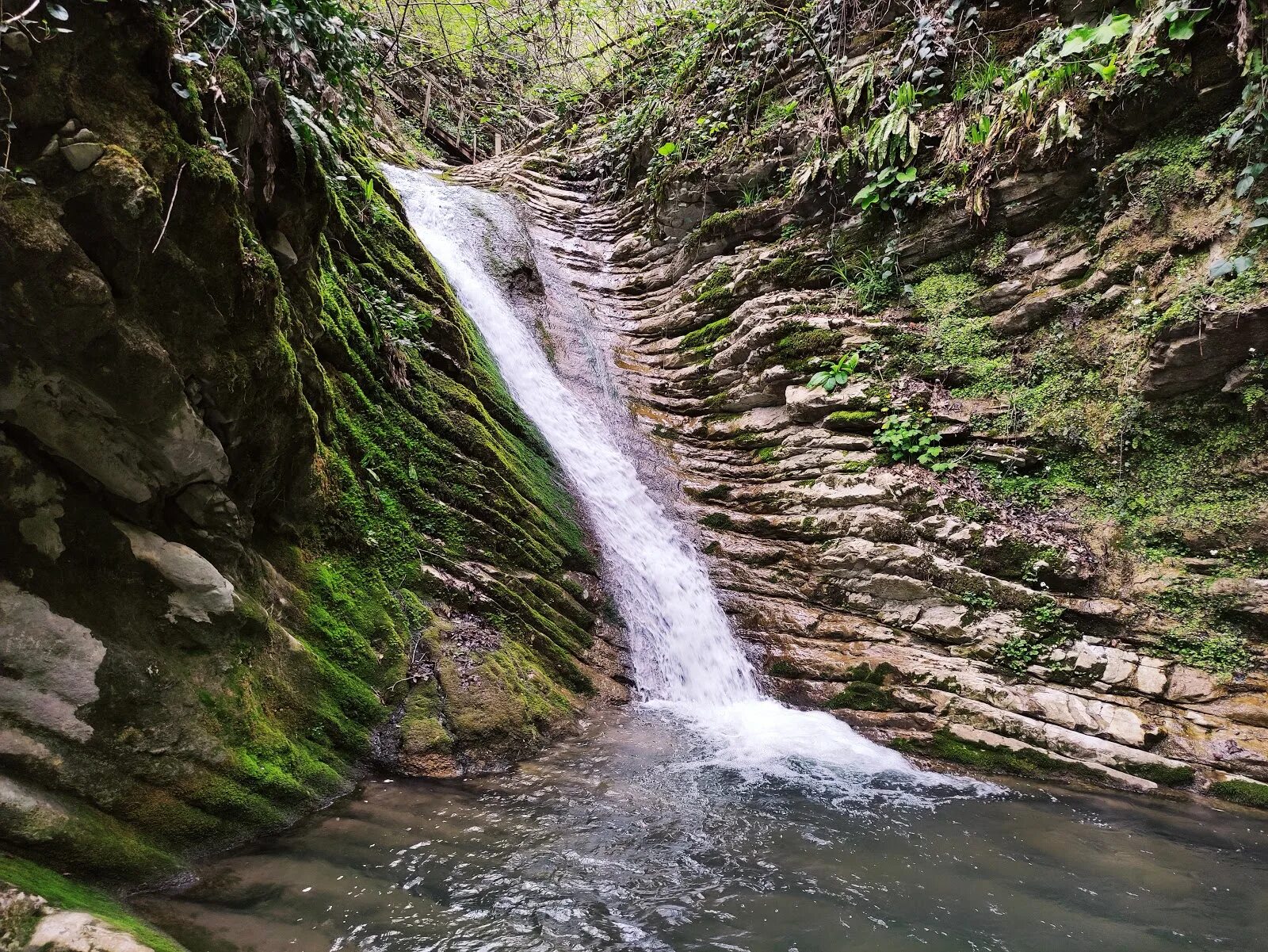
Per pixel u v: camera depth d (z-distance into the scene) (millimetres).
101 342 2738
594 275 12000
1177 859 3953
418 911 2941
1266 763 4820
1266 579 5363
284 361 3621
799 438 7848
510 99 19125
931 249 8055
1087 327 6664
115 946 2217
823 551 6910
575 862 3463
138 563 3143
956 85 8281
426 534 5344
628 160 13641
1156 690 5375
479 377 6988
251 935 2635
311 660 4004
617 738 5059
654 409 9352
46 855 2598
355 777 3928
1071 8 7484
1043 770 5168
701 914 3143
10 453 2771
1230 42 5828
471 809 3857
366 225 6375
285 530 4238
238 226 3113
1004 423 6965
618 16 16484
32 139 2484
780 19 11117
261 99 3539
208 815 3146
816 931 3070
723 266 10109
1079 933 3182
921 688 5844
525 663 5125
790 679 6223
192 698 3230
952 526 6453
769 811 4266
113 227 2635
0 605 2717
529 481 6520
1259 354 5500
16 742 2652
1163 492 5988
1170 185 6203
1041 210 7266
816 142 9219
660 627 6586
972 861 3822
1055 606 5891
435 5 14156
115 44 2643
